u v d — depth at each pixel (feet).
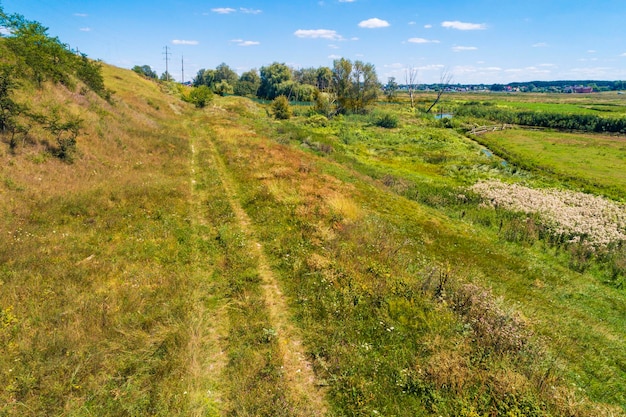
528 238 55.01
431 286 33.47
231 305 28.76
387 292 31.63
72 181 48.88
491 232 57.93
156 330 24.70
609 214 65.62
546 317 34.71
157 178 57.47
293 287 31.53
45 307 25.20
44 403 18.60
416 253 45.16
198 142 93.50
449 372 22.57
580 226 57.82
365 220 51.16
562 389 22.77
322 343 25.05
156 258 34.30
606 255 49.90
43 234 35.37
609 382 26.50
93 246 34.83
